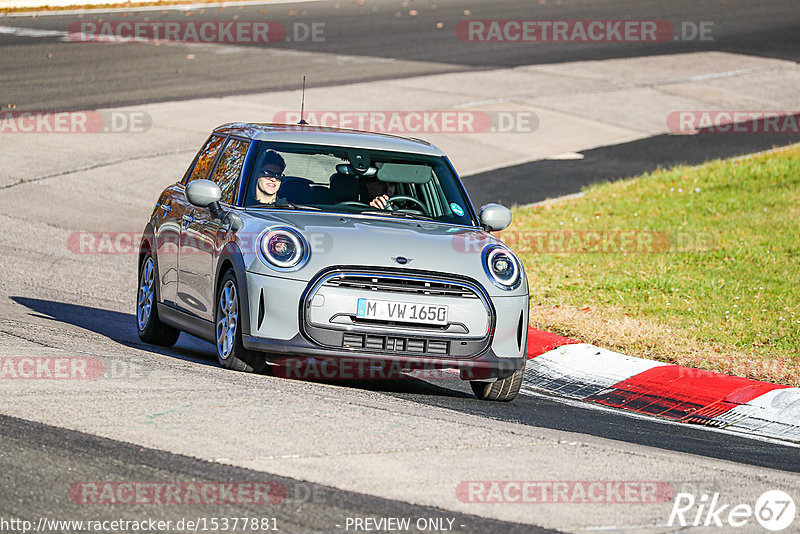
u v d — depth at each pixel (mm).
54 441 21125
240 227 29688
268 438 22156
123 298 45188
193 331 32656
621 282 47250
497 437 24000
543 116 93438
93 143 77000
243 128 34375
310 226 29172
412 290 28266
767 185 68125
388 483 20094
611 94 102500
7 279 45781
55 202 63312
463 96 98438
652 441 27328
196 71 103750
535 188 72125
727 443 28391
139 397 24672
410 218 31516
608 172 77125
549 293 45750
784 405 32156
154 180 69812
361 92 97312
